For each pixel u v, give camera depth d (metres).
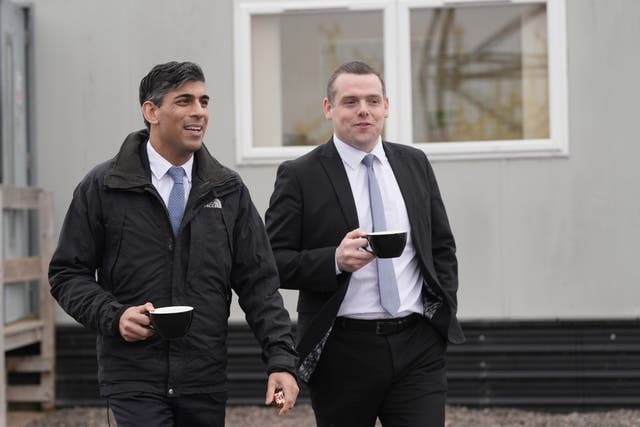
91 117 12.94
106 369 6.10
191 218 6.18
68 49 12.95
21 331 12.19
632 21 12.34
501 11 12.58
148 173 6.25
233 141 12.81
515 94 12.61
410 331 7.10
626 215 12.34
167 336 5.66
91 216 6.18
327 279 6.86
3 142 12.59
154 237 6.13
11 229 12.64
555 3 12.37
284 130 12.88
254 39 12.87
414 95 12.69
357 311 7.01
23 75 12.91
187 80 6.13
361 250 6.70
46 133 13.00
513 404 12.41
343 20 12.73
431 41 12.64
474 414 12.23
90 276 6.23
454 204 12.49
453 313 7.17
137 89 12.89
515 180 12.45
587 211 12.38
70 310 6.11
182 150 6.19
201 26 12.82
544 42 12.55
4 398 11.28
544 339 12.39
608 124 12.36
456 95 12.65
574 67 12.39
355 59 12.74
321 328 6.92
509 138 12.61
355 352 7.01
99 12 12.91
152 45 12.85
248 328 12.74
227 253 6.30
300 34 12.82
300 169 7.26
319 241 7.16
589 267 12.36
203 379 6.12
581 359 12.36
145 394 6.02
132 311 5.80
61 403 13.03
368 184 7.20
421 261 7.11
